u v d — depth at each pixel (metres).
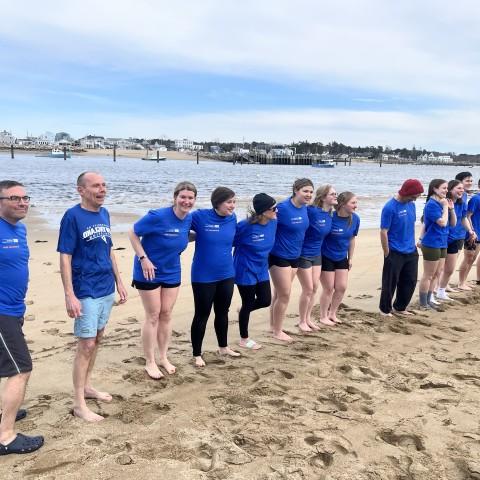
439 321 6.62
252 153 155.62
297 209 5.56
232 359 5.14
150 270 4.41
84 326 3.75
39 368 4.77
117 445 3.46
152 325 4.62
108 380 4.54
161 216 4.43
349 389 4.45
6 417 3.35
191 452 3.39
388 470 3.25
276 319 5.80
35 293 7.32
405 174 92.56
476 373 4.87
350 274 9.31
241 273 5.30
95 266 3.79
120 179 42.94
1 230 3.24
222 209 4.77
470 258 8.12
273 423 3.80
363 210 22.11
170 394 4.28
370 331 6.13
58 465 3.21
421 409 4.10
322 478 3.15
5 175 42.78
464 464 3.32
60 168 62.81
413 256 6.74
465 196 7.64
